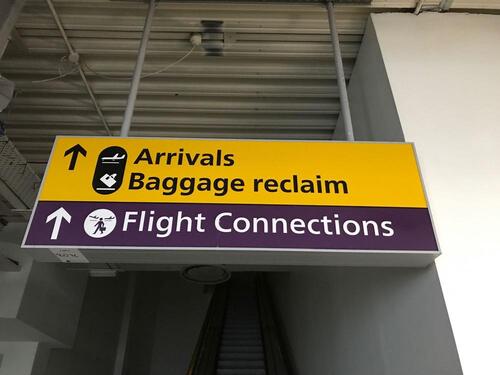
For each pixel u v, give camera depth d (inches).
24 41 134.4
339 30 131.4
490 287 74.2
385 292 97.4
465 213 84.1
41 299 183.5
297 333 225.8
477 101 101.4
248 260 69.6
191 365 219.8
